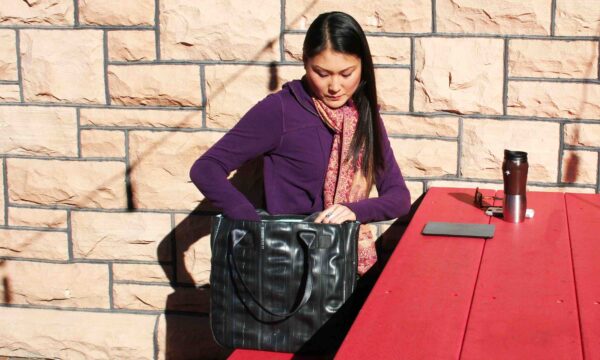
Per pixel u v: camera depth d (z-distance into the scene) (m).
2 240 5.99
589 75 5.08
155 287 5.90
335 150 4.12
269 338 3.87
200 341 5.86
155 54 5.50
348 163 4.11
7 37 5.66
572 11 5.02
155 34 5.48
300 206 4.18
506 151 4.27
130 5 5.47
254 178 5.57
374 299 3.08
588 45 5.05
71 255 5.94
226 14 5.38
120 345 5.91
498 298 3.07
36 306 6.05
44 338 5.99
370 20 5.24
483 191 5.10
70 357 5.99
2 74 5.72
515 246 3.79
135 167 5.70
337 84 3.98
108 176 5.75
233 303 3.89
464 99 5.23
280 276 3.80
